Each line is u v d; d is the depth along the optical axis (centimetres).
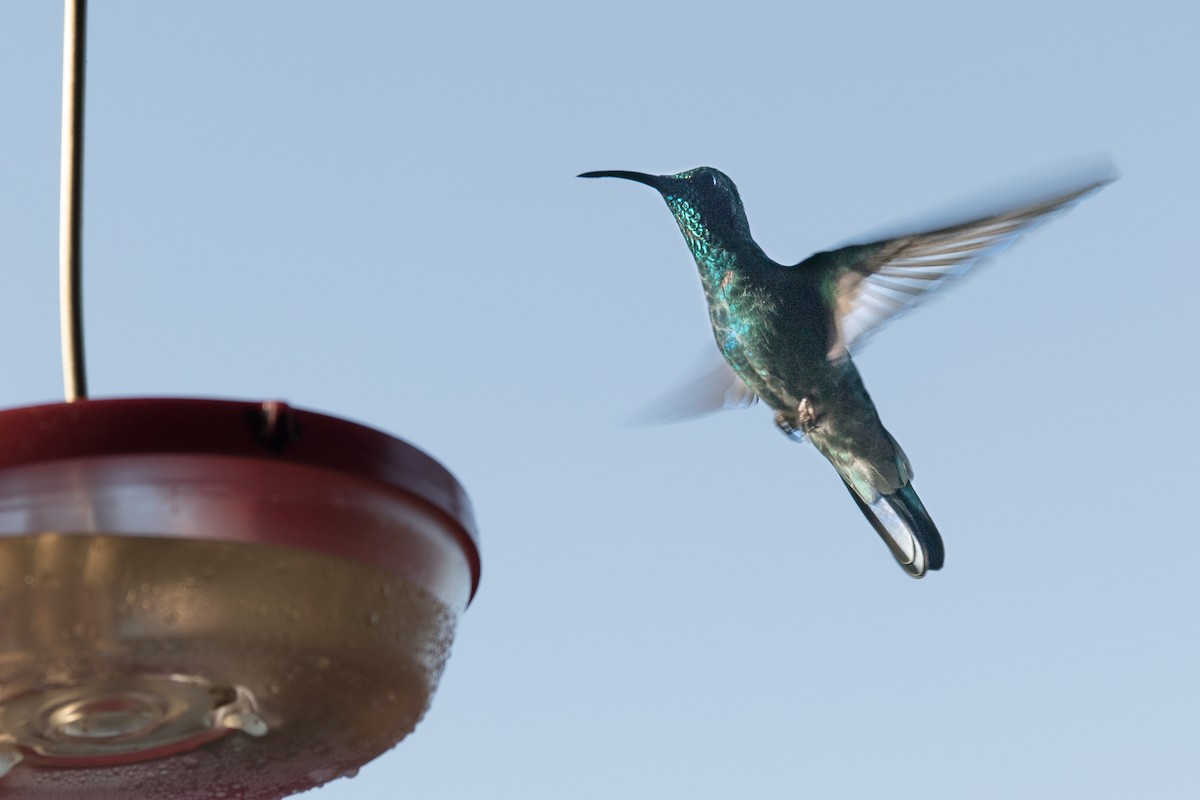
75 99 81
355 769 85
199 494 69
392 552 74
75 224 80
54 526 67
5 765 80
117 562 68
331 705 77
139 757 81
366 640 73
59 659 68
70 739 77
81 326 80
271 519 70
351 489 72
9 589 67
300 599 71
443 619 79
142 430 68
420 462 76
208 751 81
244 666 72
